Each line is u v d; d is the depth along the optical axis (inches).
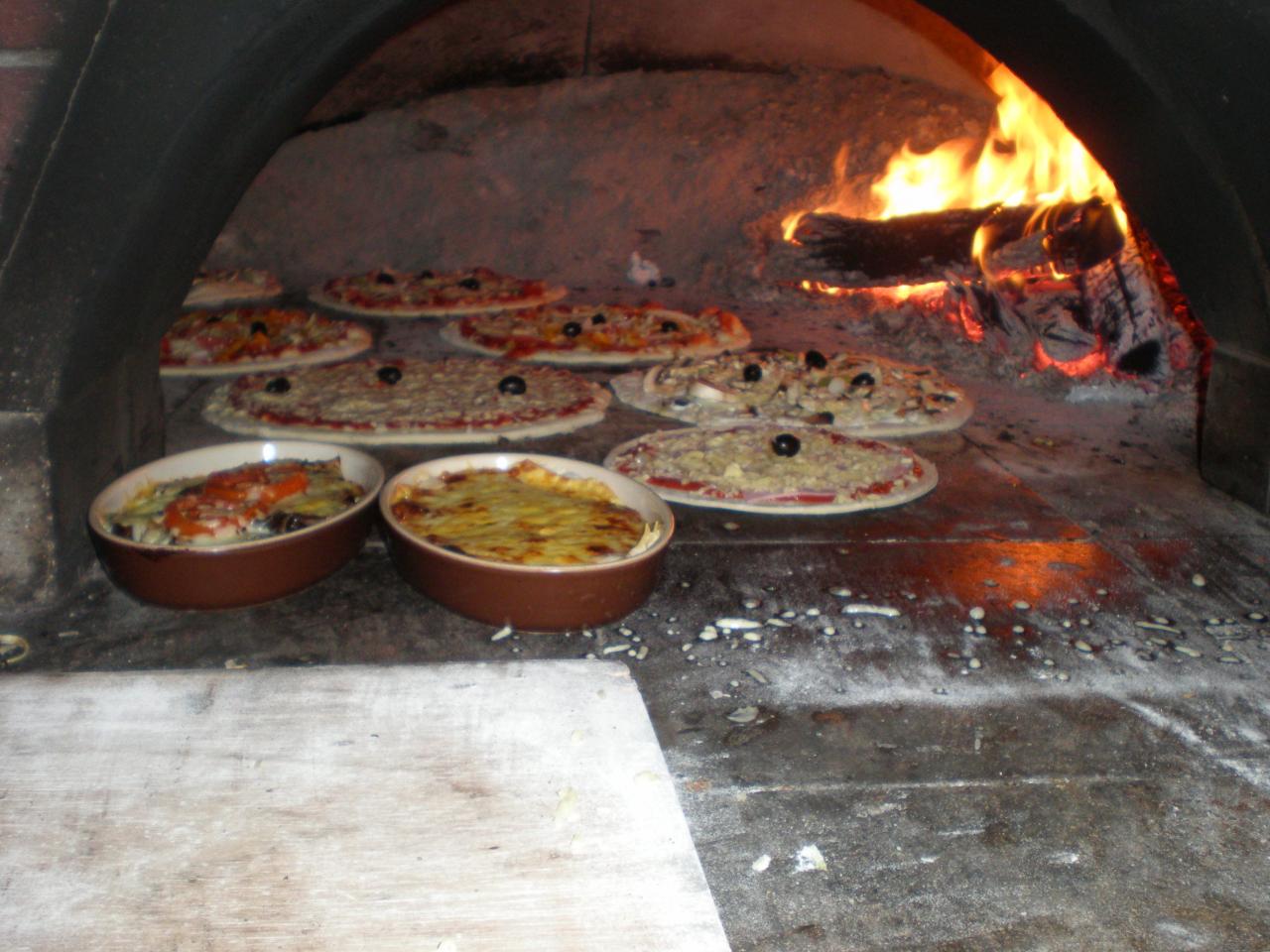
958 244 52.7
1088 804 22.2
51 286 24.8
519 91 59.7
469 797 20.0
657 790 20.4
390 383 41.0
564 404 39.8
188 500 26.6
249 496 26.8
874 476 34.6
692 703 24.4
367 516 27.4
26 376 25.3
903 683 25.5
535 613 25.3
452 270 59.9
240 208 58.1
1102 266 48.1
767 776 22.4
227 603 26.0
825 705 24.6
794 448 35.2
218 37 24.0
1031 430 41.7
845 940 18.5
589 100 60.5
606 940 17.1
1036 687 25.6
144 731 21.4
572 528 26.9
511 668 23.5
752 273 58.9
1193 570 31.2
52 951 16.2
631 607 25.8
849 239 55.3
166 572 25.3
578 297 57.1
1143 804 22.3
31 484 25.9
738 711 24.2
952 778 22.6
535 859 18.6
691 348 47.7
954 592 29.4
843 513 33.4
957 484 36.2
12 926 16.6
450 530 26.5
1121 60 31.6
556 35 57.9
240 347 44.8
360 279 55.9
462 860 18.5
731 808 21.5
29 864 17.9
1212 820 22.0
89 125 23.9
